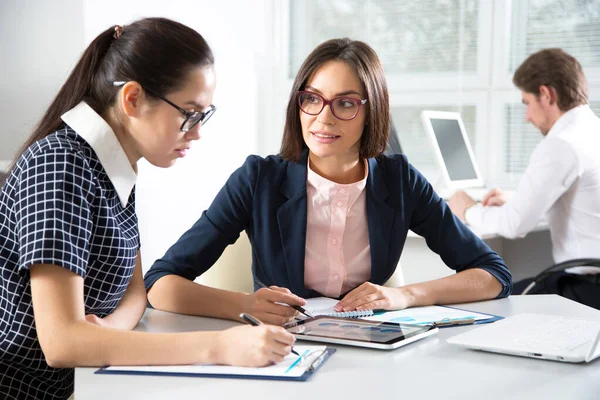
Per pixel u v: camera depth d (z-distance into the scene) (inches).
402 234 66.4
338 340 46.3
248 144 148.2
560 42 135.5
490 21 139.1
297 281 64.4
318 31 153.9
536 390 37.6
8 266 46.1
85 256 44.5
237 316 54.4
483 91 141.1
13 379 49.0
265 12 153.7
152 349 41.6
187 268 62.4
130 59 46.8
